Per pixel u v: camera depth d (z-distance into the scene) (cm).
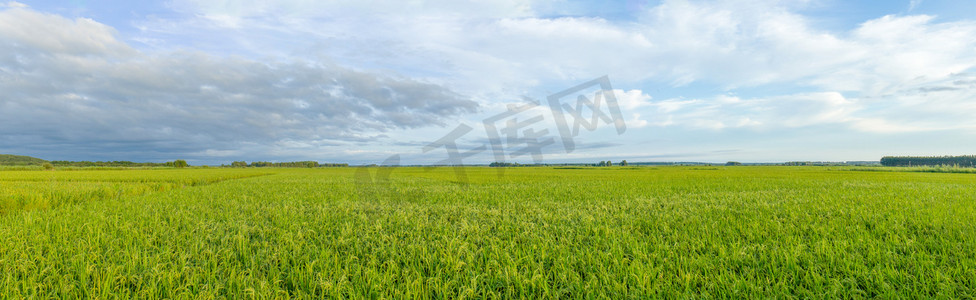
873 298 325
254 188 1590
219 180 2552
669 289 333
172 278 361
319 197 1172
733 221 632
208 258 437
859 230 548
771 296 324
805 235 545
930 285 336
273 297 330
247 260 433
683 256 422
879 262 398
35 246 463
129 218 711
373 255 434
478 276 363
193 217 723
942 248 434
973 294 322
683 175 2900
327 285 339
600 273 370
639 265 383
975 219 621
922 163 7869
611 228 586
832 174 3109
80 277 367
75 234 552
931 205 827
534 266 396
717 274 370
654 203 934
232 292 346
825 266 386
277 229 606
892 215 674
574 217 714
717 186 1545
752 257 412
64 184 1659
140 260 417
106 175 3359
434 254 438
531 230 588
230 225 644
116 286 349
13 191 1237
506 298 331
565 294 344
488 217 734
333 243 504
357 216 761
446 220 709
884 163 9062
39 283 351
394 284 363
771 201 946
